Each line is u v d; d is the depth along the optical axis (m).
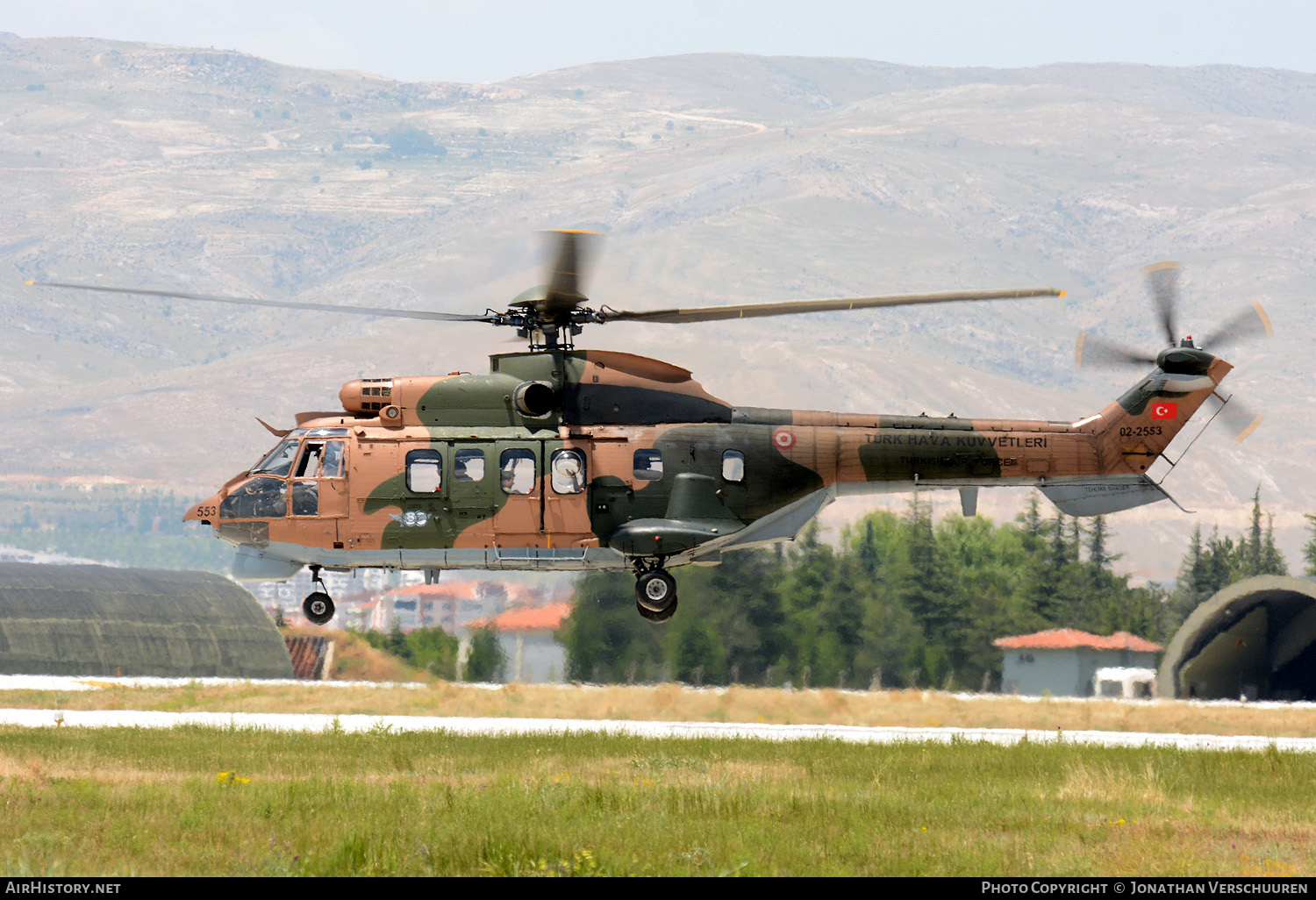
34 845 49.69
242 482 102.94
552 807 60.00
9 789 64.12
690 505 102.12
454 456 101.38
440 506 101.00
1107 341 114.25
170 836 52.59
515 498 101.00
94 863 47.34
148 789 64.56
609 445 102.06
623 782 71.88
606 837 52.75
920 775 79.12
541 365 103.31
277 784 67.94
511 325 103.88
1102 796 70.56
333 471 101.88
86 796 61.91
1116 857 52.19
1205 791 73.88
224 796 62.94
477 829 53.94
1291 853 54.41
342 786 66.44
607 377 103.62
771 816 59.97
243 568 102.75
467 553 101.81
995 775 80.38
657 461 102.44
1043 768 84.25
